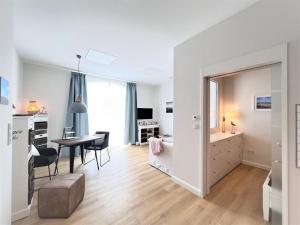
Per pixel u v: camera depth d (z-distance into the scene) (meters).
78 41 2.74
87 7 1.85
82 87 4.84
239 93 4.07
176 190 2.60
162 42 2.76
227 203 2.24
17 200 1.91
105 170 3.52
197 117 2.48
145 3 1.78
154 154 3.62
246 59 1.84
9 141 1.42
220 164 3.03
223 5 1.81
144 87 6.78
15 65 3.09
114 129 5.82
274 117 1.71
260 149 3.70
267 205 1.87
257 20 1.75
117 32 2.43
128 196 2.42
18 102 3.54
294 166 1.49
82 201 2.28
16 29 2.36
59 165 3.79
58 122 4.46
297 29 1.47
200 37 2.42
